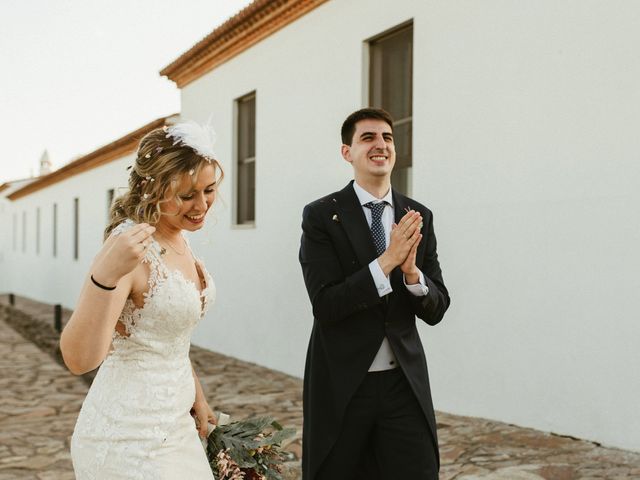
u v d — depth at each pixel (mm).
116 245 1809
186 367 2244
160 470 2072
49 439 5770
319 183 7977
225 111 10344
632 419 4625
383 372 2625
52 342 12914
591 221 4875
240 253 9750
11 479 4660
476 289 5781
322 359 2678
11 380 8797
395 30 6871
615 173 4719
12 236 30297
